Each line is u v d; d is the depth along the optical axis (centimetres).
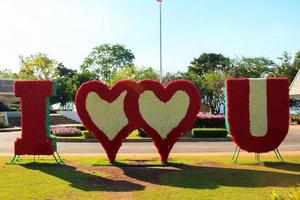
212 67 8438
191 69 8550
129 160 2022
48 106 1989
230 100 1964
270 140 1953
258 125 1952
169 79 6856
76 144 3017
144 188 1411
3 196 1284
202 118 3700
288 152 2339
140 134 3328
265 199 1220
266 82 1953
